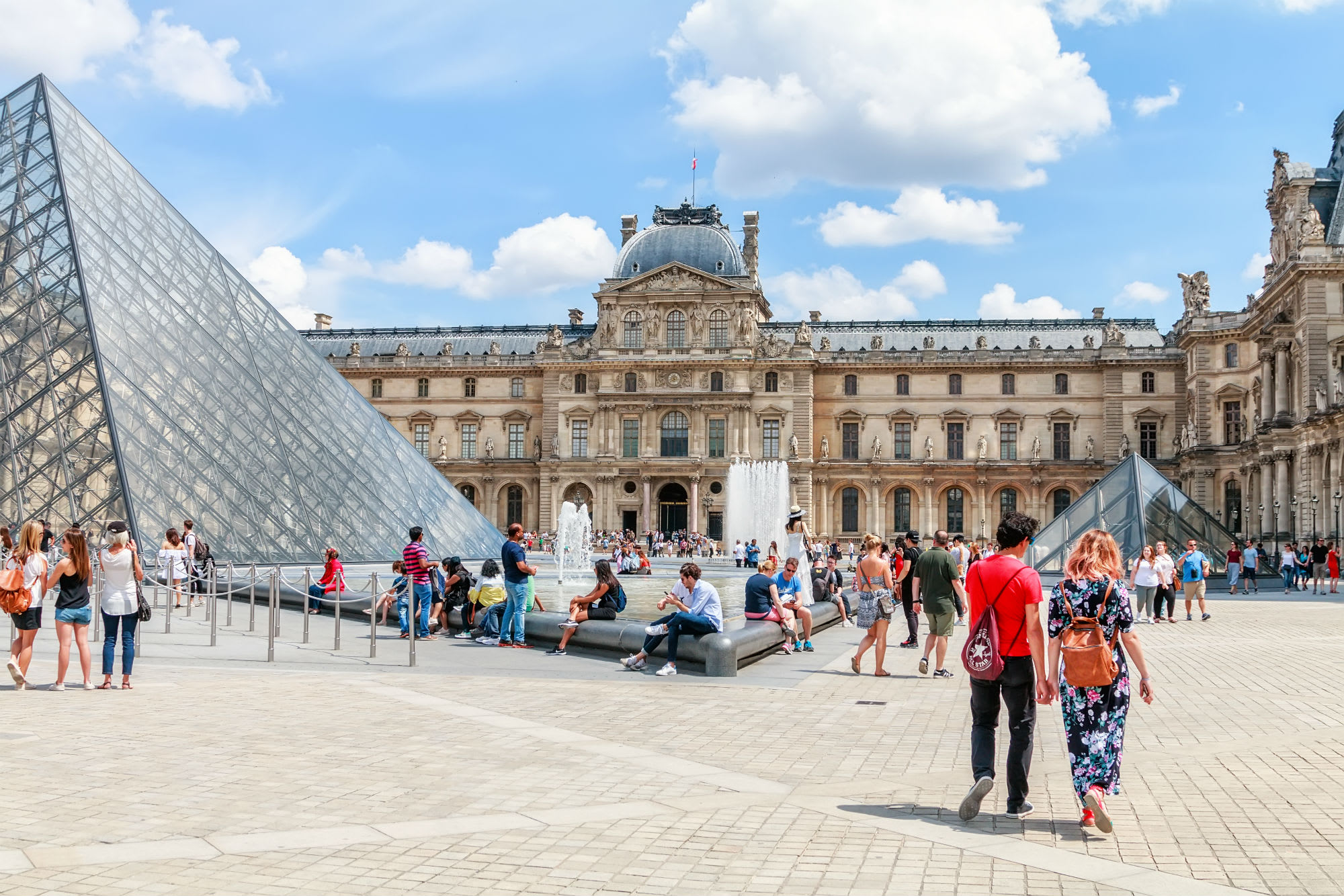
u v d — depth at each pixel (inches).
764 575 1417.3
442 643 1483.8
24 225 2262.6
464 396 6259.8
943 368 5954.7
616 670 1240.2
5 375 2044.8
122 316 2218.3
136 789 663.8
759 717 940.6
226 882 504.4
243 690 1047.6
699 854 552.1
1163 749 818.8
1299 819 620.7
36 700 979.9
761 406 5880.9
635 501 5890.8
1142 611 2213.3
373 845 561.3
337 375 2844.5
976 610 631.8
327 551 1916.8
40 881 502.6
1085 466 5797.2
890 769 739.4
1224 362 5177.2
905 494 5994.1
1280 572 3838.6
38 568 1040.2
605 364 5920.3
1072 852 558.6
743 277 5910.4
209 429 2240.4
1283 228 4345.5
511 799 652.1
